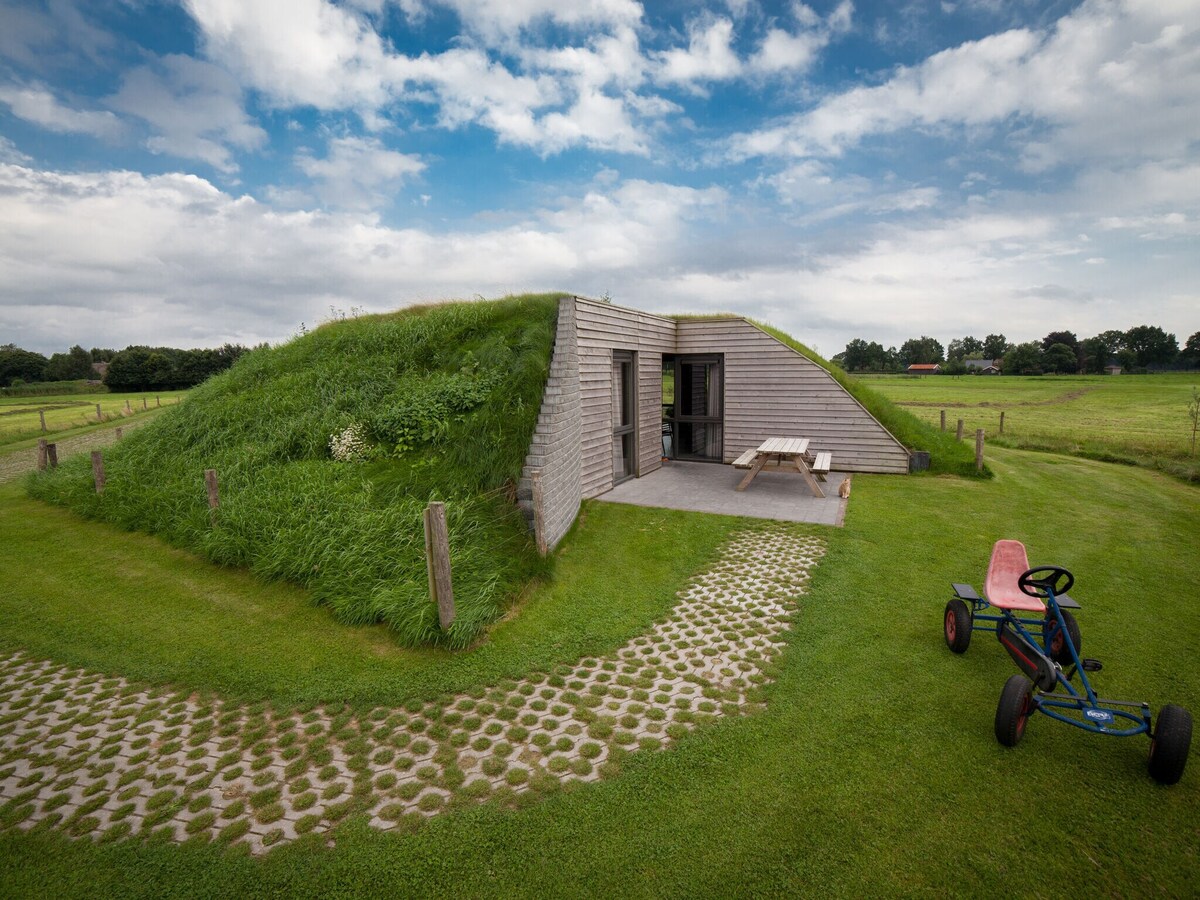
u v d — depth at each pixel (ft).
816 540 25.39
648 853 9.33
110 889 8.88
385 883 8.87
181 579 21.34
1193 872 9.02
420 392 29.60
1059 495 33.86
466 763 11.60
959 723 12.66
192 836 9.86
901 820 9.97
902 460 39.52
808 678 14.56
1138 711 13.14
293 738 12.57
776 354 42.19
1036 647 13.07
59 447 55.31
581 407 30.94
